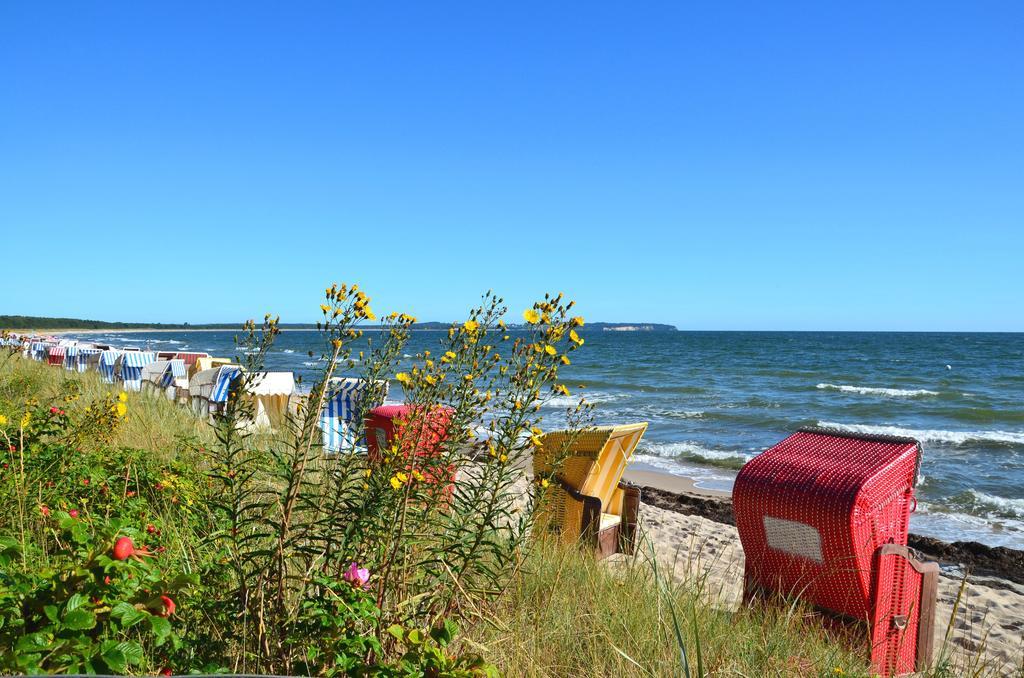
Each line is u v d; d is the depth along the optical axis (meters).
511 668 2.92
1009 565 8.95
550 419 17.22
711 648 3.66
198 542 3.25
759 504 4.52
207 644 2.55
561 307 3.04
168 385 13.32
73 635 1.94
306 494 2.96
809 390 34.16
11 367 11.89
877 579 4.14
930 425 22.17
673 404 27.41
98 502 3.93
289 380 9.75
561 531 5.84
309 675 2.33
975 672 4.18
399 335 3.00
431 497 3.03
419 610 2.87
